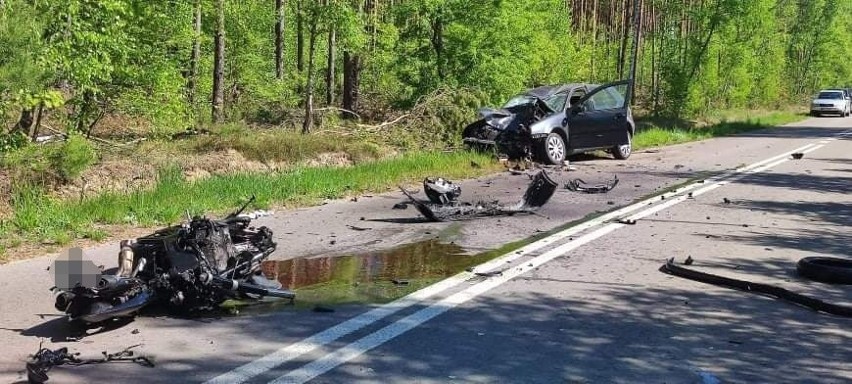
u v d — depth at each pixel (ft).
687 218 33.47
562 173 50.83
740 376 14.87
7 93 33.60
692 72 116.98
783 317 18.98
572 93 57.67
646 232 30.01
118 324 17.57
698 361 15.66
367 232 29.37
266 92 76.84
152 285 17.98
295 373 14.53
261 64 86.63
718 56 129.18
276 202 35.76
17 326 17.33
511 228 30.55
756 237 29.43
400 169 45.93
